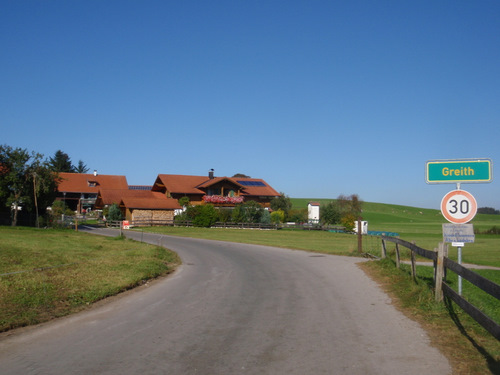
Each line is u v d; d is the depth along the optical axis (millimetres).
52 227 37781
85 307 9039
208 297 10211
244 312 8578
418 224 83438
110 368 5375
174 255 20469
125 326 7496
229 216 52594
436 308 8086
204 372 5234
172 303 9516
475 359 5570
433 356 5773
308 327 7383
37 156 37875
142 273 13219
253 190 67688
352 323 7641
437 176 8922
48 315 8172
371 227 71938
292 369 5332
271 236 39719
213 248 25031
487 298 10094
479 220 101000
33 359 5742
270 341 6551
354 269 15312
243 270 15305
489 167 8648
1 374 5180
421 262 17906
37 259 15430
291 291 10969
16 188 36938
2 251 17094
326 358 5746
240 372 5234
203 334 6961
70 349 6176
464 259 21969
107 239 27359
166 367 5406
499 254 26391
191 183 64625
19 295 9359
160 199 55594
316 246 28719
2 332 7102
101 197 60188
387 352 5980
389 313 8406
